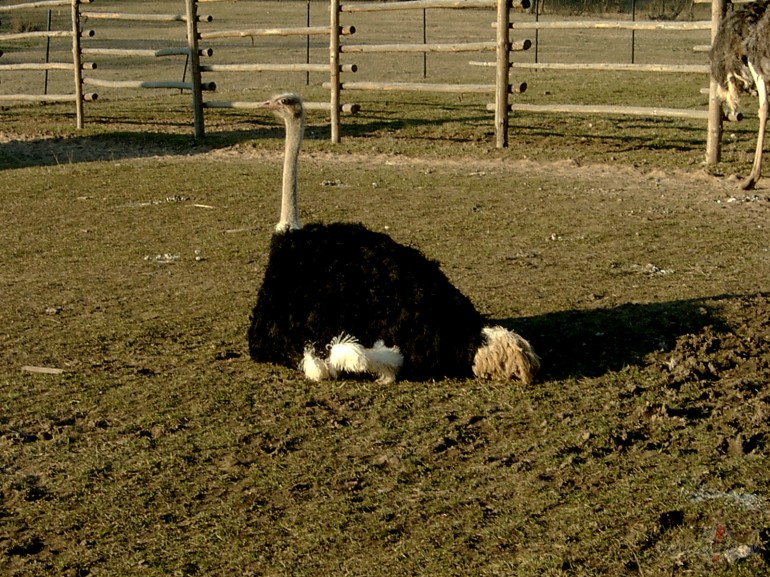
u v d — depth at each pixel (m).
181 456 5.49
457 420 5.78
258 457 5.45
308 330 6.25
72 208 12.05
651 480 4.97
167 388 6.41
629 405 5.89
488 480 5.09
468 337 6.14
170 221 11.27
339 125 16.16
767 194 11.85
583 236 10.09
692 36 37.62
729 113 13.73
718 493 4.80
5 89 25.59
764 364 6.47
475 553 4.43
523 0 14.57
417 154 15.02
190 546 4.64
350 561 4.44
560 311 7.64
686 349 6.72
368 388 6.25
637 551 4.34
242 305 8.10
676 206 11.34
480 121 17.52
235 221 11.17
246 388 6.36
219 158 15.38
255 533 4.71
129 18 17.84
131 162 15.14
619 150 14.74
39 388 6.47
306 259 6.36
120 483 5.23
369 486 5.09
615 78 22.70
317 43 38.34
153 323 7.70
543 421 5.69
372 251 6.26
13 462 5.50
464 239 10.09
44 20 46.16
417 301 6.12
